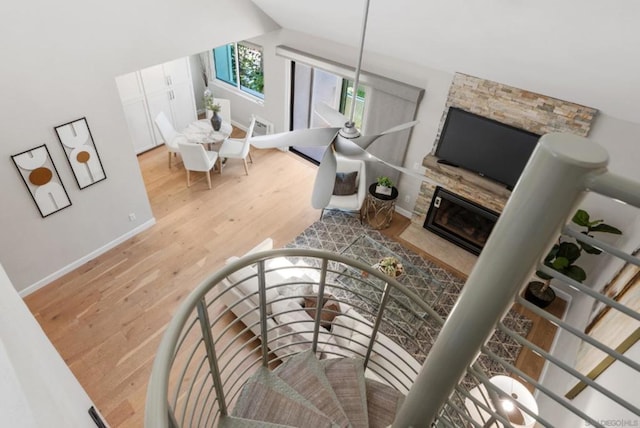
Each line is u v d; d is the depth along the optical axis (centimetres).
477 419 251
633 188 58
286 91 653
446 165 492
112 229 499
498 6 269
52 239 442
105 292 455
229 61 737
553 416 307
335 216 589
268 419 196
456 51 385
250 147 729
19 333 98
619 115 362
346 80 585
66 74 379
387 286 198
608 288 352
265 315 197
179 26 438
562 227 68
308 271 454
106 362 390
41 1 335
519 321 452
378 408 222
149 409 95
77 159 424
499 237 75
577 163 59
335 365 235
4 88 346
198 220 564
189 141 620
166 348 115
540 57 318
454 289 489
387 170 576
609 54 262
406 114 507
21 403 70
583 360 294
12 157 374
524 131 423
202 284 148
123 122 447
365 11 212
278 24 563
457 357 96
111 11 378
